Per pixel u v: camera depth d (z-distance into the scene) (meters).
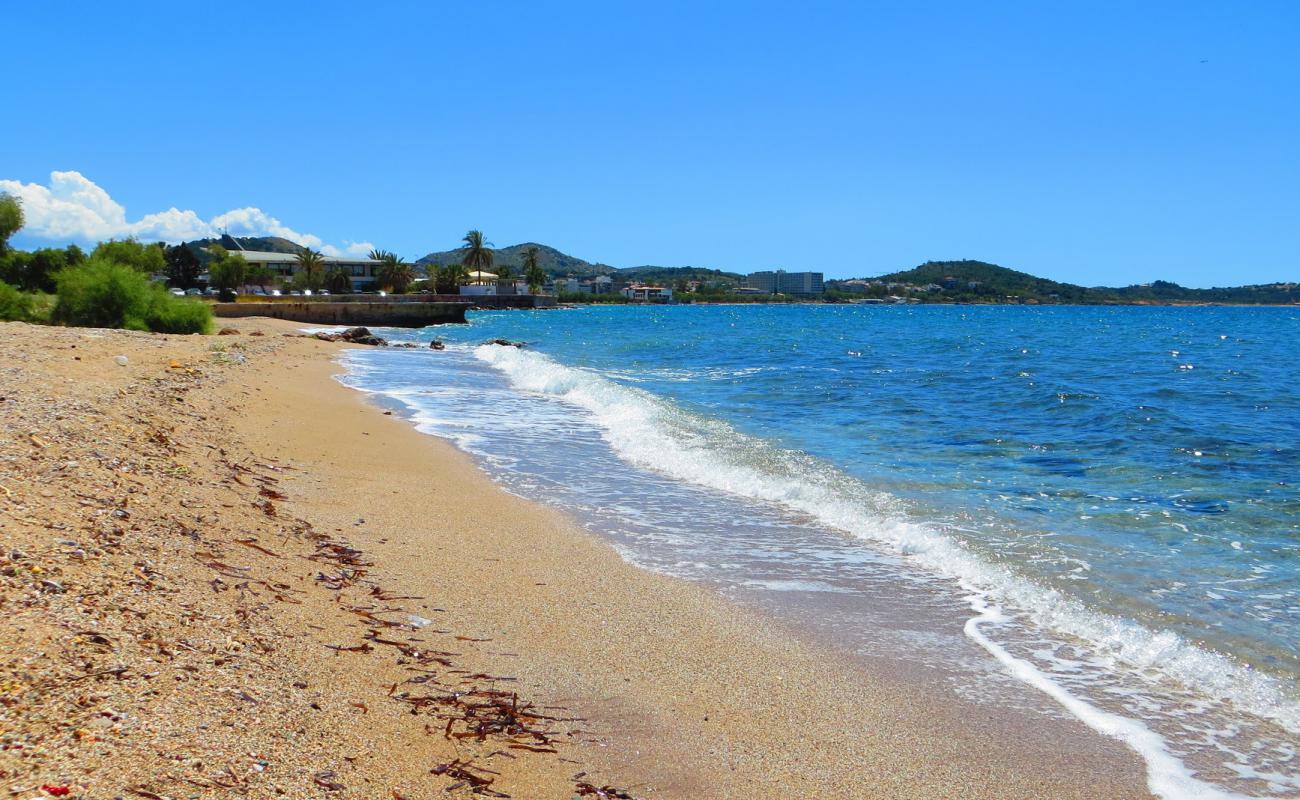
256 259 133.62
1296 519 10.20
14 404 10.55
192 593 5.93
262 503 9.01
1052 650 6.52
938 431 17.17
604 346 49.41
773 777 4.75
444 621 6.64
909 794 4.62
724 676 6.01
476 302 140.88
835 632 6.84
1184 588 7.75
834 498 11.03
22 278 63.03
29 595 5.11
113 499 7.40
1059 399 22.73
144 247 74.31
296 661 5.35
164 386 15.23
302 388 21.02
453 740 4.81
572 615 7.01
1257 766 4.93
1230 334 69.88
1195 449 15.18
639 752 4.95
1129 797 4.62
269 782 3.93
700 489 11.77
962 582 8.02
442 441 15.09
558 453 14.24
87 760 3.72
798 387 26.16
